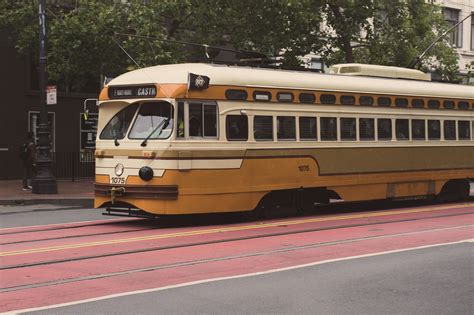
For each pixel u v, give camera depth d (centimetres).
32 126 2584
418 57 2530
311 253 979
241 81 1316
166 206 1222
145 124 1267
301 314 643
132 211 1299
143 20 2011
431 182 1702
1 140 2486
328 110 1461
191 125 1248
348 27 2459
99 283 777
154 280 793
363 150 1528
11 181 2462
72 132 2672
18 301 691
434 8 2786
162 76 1266
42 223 1376
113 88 1317
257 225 1288
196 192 1247
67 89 2647
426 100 1695
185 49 2278
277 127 1369
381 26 2572
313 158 1427
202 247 1031
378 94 1570
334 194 1512
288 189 1398
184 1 2095
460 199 1903
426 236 1155
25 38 2175
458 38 4281
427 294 730
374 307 671
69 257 944
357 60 2792
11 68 2497
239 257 945
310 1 2297
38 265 888
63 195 1972
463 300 704
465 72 4234
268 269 860
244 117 1318
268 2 2284
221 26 2323
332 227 1266
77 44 1991
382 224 1322
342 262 908
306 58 3156
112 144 1291
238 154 1302
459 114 1789
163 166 1224
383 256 955
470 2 4312
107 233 1191
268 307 668
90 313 643
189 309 658
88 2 2028
